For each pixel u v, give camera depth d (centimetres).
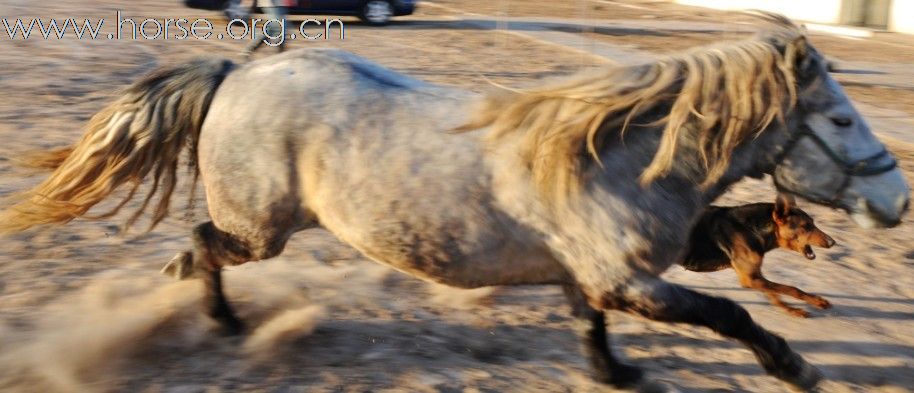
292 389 414
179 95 433
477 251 401
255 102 418
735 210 552
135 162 436
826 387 483
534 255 403
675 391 445
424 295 555
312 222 432
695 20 2647
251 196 420
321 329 489
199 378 420
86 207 443
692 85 384
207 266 449
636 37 2120
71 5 2255
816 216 804
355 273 580
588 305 427
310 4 2052
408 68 1462
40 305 495
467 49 1764
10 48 1488
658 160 380
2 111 1009
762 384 480
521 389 439
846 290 632
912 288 648
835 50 2127
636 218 385
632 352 503
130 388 408
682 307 395
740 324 406
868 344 545
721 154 386
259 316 496
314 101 412
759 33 398
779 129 397
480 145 395
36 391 400
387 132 403
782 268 666
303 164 412
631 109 387
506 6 2927
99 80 1248
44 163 463
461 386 434
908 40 2438
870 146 399
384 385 426
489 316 531
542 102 392
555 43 1917
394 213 400
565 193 382
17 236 604
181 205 707
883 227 404
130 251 598
